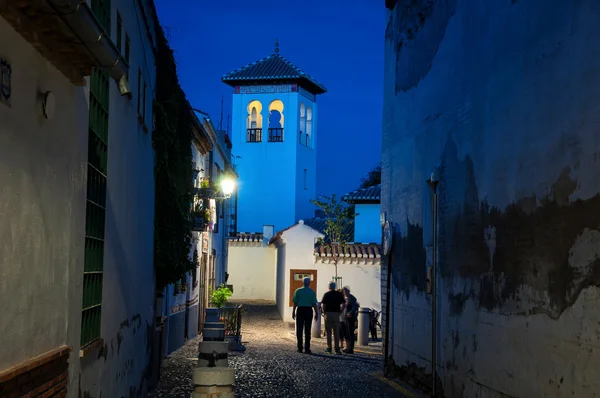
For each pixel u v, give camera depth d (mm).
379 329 32281
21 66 5199
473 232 11172
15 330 5137
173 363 17938
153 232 13570
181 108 15414
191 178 16578
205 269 29438
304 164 66750
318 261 34938
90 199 7598
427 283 13633
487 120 10664
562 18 8242
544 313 8570
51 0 4812
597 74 7438
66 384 6379
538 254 8781
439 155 13141
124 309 9891
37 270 5617
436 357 12977
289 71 64688
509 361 9578
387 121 17578
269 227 54594
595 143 7457
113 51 6086
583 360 7605
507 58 9898
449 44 12664
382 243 17516
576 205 7848
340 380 15625
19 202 5195
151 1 11688
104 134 8367
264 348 22812
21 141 5223
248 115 65875
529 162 9102
